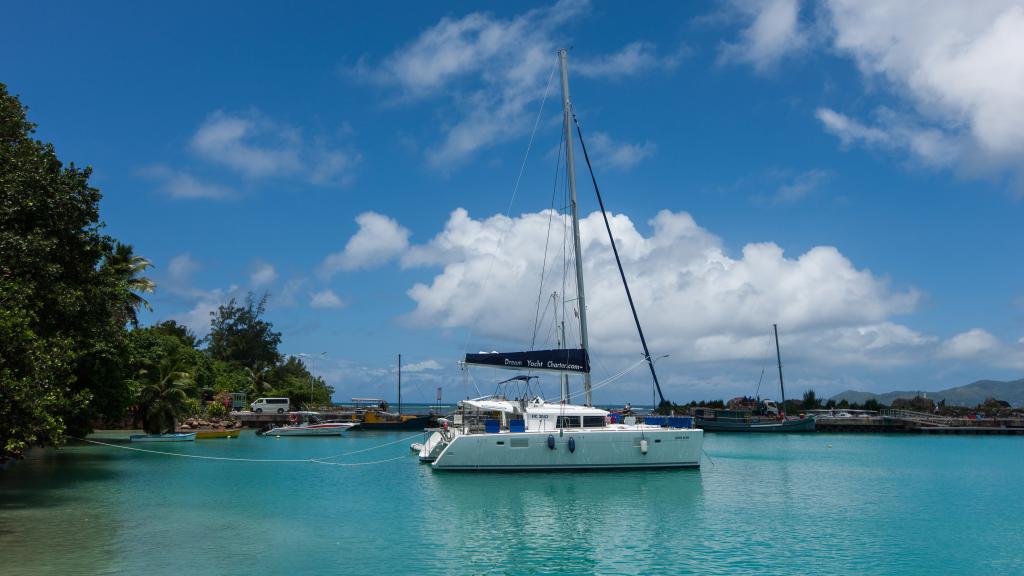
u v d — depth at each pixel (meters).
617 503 22.98
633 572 14.90
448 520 20.25
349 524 19.61
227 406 72.88
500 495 24.44
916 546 17.41
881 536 18.48
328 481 28.50
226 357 92.31
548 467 28.78
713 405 80.31
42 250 21.33
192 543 17.06
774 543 17.59
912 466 36.12
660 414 34.09
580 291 31.34
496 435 28.88
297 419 66.62
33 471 31.59
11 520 19.73
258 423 69.75
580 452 28.89
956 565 15.73
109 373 33.16
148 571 14.45
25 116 24.50
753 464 36.84
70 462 35.78
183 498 23.98
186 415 54.69
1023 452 46.09
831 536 18.42
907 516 21.31
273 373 93.12
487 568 15.11
